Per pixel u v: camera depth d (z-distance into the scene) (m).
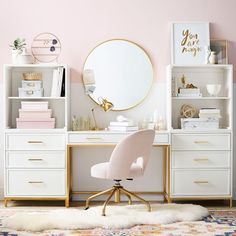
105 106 5.45
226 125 5.44
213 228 4.36
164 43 5.58
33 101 5.45
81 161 5.60
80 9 5.55
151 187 5.61
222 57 5.55
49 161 5.21
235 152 5.68
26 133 5.21
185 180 5.23
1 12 5.54
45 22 5.55
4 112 5.25
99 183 5.61
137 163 5.09
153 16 5.57
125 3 5.56
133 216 4.61
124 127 5.23
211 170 5.24
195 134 5.23
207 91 5.58
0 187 5.61
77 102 5.57
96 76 5.57
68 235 4.16
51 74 5.55
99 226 4.39
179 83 5.57
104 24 5.56
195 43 5.56
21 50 5.38
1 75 5.56
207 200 5.59
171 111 5.32
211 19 5.59
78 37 5.55
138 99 5.59
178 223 4.53
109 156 5.61
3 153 5.61
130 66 5.58
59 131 5.20
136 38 5.58
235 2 5.59
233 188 5.66
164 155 5.55
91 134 5.19
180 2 5.57
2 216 4.77
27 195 5.22
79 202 5.49
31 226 4.31
